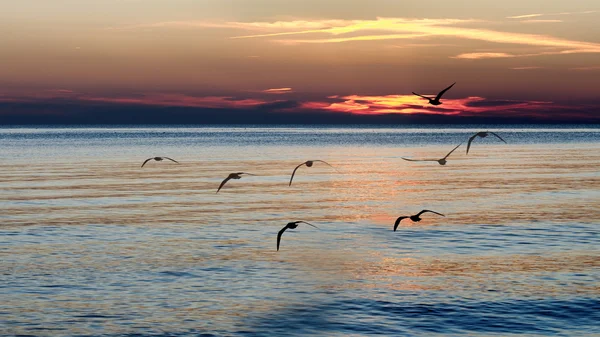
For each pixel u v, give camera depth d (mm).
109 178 89375
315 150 171875
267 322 29844
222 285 35156
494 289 34406
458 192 75062
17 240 45312
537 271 37688
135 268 38219
